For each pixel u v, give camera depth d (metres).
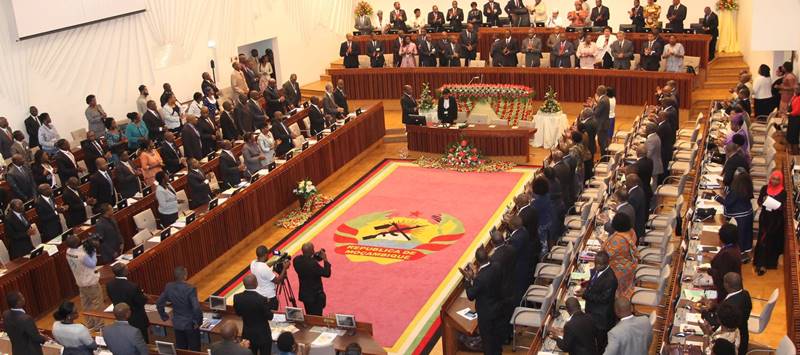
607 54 26.70
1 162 19.34
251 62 27.14
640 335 10.05
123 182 18.59
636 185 14.80
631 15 27.91
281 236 19.11
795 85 20.70
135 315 12.50
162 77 25.36
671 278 12.81
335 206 20.75
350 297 15.91
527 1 32.53
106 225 15.50
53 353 12.45
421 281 16.44
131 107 24.42
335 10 32.72
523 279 13.59
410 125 23.94
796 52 22.66
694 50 26.59
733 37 28.70
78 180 18.67
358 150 24.20
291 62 30.80
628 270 12.33
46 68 21.75
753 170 18.05
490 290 11.97
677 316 11.66
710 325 10.98
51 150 20.56
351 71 28.80
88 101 21.84
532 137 24.34
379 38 31.05
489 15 30.38
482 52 30.14
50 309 15.89
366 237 18.67
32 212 17.25
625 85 25.92
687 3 30.27
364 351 11.62
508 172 22.42
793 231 13.73
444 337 12.92
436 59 29.12
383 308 15.44
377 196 21.25
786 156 18.45
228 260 18.08
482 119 23.64
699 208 15.01
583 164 18.25
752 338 12.84
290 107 25.55
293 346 10.47
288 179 20.39
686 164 19.41
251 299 11.63
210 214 17.31
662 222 16.14
